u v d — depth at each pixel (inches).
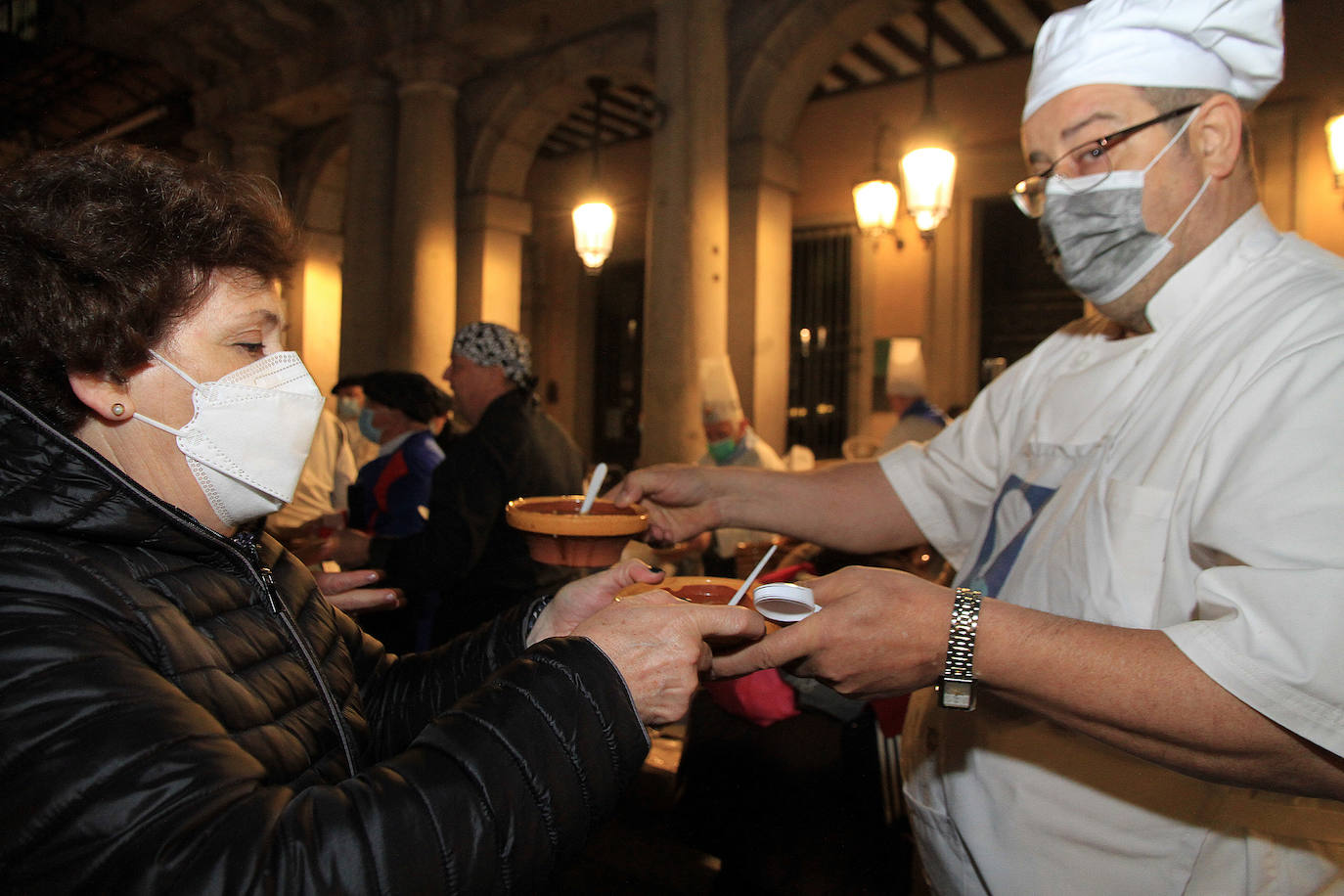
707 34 222.1
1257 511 35.0
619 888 86.1
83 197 30.2
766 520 65.0
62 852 23.6
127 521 30.7
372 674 47.4
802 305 305.7
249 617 35.3
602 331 397.1
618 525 57.7
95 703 25.3
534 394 108.8
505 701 29.8
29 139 382.0
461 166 313.9
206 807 24.7
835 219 297.3
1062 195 47.1
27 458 29.8
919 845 53.9
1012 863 44.8
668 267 220.1
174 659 29.5
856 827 73.2
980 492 60.5
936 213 165.8
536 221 403.9
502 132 304.5
